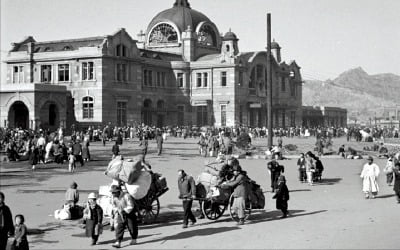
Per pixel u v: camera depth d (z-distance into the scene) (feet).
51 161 143.23
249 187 67.36
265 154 158.92
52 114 247.29
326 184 101.55
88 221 54.75
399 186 79.20
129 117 275.59
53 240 56.80
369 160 85.10
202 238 56.85
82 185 98.73
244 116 313.32
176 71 314.76
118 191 54.95
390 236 56.24
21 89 232.94
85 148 144.15
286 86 361.51
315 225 62.90
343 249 50.67
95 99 258.37
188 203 62.95
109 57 260.01
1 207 48.57
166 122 310.45
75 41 275.59
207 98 309.63
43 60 271.69
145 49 315.99
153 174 66.90
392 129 404.36
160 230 61.87
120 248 53.21
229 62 303.07
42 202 80.69
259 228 61.87
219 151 158.40
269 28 150.92
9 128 215.51
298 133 333.83
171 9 347.97
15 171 122.72
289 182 104.58
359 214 70.18
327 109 433.48
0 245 48.08
